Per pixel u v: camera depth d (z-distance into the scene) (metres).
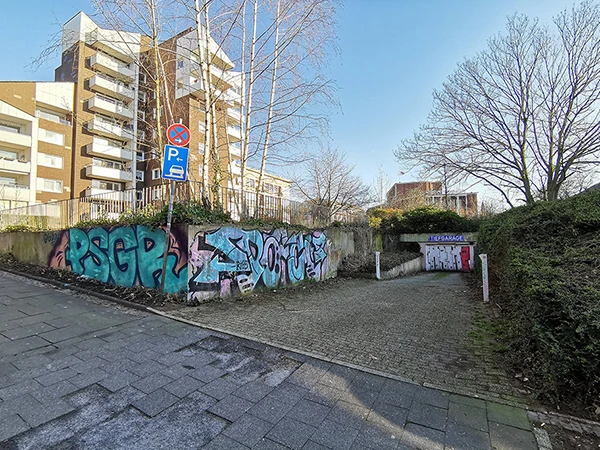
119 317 5.10
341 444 2.22
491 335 4.65
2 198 20.30
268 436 2.29
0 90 22.17
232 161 11.12
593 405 2.60
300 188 22.11
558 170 13.07
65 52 10.35
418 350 4.04
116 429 2.34
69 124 24.97
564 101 12.70
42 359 3.52
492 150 13.98
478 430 2.40
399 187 37.84
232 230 6.94
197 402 2.73
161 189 6.86
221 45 8.56
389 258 16.95
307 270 10.10
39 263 9.80
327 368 3.47
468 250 22.19
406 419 2.54
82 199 8.73
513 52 13.33
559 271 3.14
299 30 8.53
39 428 2.32
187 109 11.46
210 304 6.17
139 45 9.24
